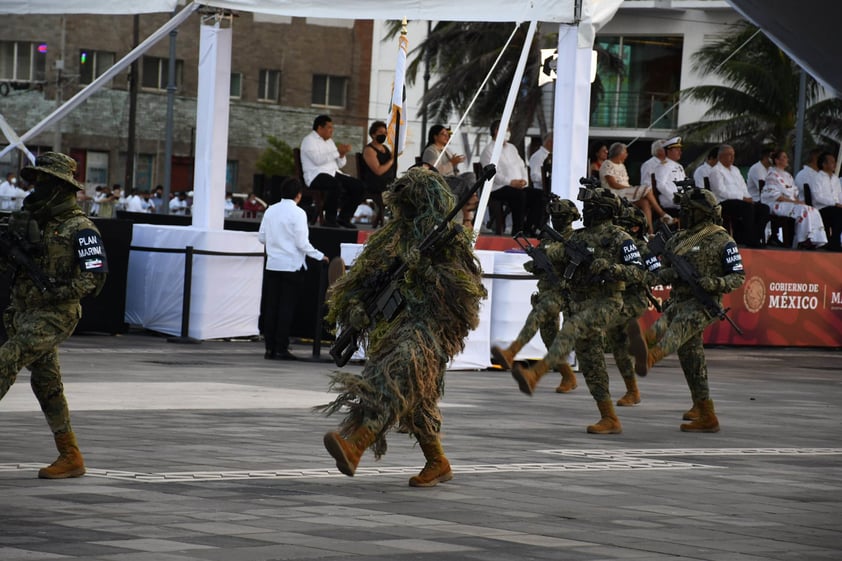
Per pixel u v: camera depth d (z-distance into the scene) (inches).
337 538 366.3
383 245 451.2
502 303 940.0
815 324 1318.9
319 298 946.7
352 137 3799.2
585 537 382.3
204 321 1045.2
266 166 3553.2
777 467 543.2
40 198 442.0
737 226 1278.3
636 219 764.6
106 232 1058.7
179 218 1272.1
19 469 462.6
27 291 438.0
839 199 1365.7
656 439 622.8
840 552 377.1
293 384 785.6
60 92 3516.2
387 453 536.7
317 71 3759.8
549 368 611.5
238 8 1024.2
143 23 3592.5
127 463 482.3
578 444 589.3
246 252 1061.8
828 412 777.6
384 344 441.1
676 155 1237.7
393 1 971.3
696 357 661.3
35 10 1047.6
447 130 1102.4
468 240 447.8
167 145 2898.6
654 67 3053.6
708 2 2918.3
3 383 432.1
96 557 331.3
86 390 707.4
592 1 929.5
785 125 2807.6
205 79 1094.4
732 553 368.8
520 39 2787.9
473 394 783.7
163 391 719.1
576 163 937.5
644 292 760.3
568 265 631.2
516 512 417.7
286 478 464.8
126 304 1093.1
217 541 356.5
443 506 423.2
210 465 485.1
